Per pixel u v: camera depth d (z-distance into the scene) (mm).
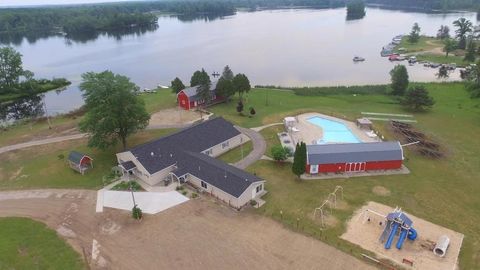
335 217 45719
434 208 47594
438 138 69500
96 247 41281
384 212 46562
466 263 37969
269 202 49188
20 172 59812
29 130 80500
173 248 40750
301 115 82125
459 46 163625
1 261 39375
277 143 68062
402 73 99062
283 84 120375
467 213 46500
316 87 109375
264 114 83625
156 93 109750
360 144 59562
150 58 172625
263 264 38125
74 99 115688
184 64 157375
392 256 39000
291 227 43906
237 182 48844
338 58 157500
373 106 90438
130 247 41094
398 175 56125
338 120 78875
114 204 49344
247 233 42906
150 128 77250
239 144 67875
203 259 39031
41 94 123125
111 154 64812
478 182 53906
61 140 72625
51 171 59281
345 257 38969
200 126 65312
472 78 100438
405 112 84625
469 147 65625
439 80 120750
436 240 41344
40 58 181125
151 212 47281
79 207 48938
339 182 54281
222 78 92875
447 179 54844
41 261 39344
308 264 38000
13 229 44594
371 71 134625
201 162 54406
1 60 121375
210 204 48781
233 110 87312
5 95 118875
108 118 59250
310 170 56469
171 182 54281
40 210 48594
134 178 55875
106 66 159250
